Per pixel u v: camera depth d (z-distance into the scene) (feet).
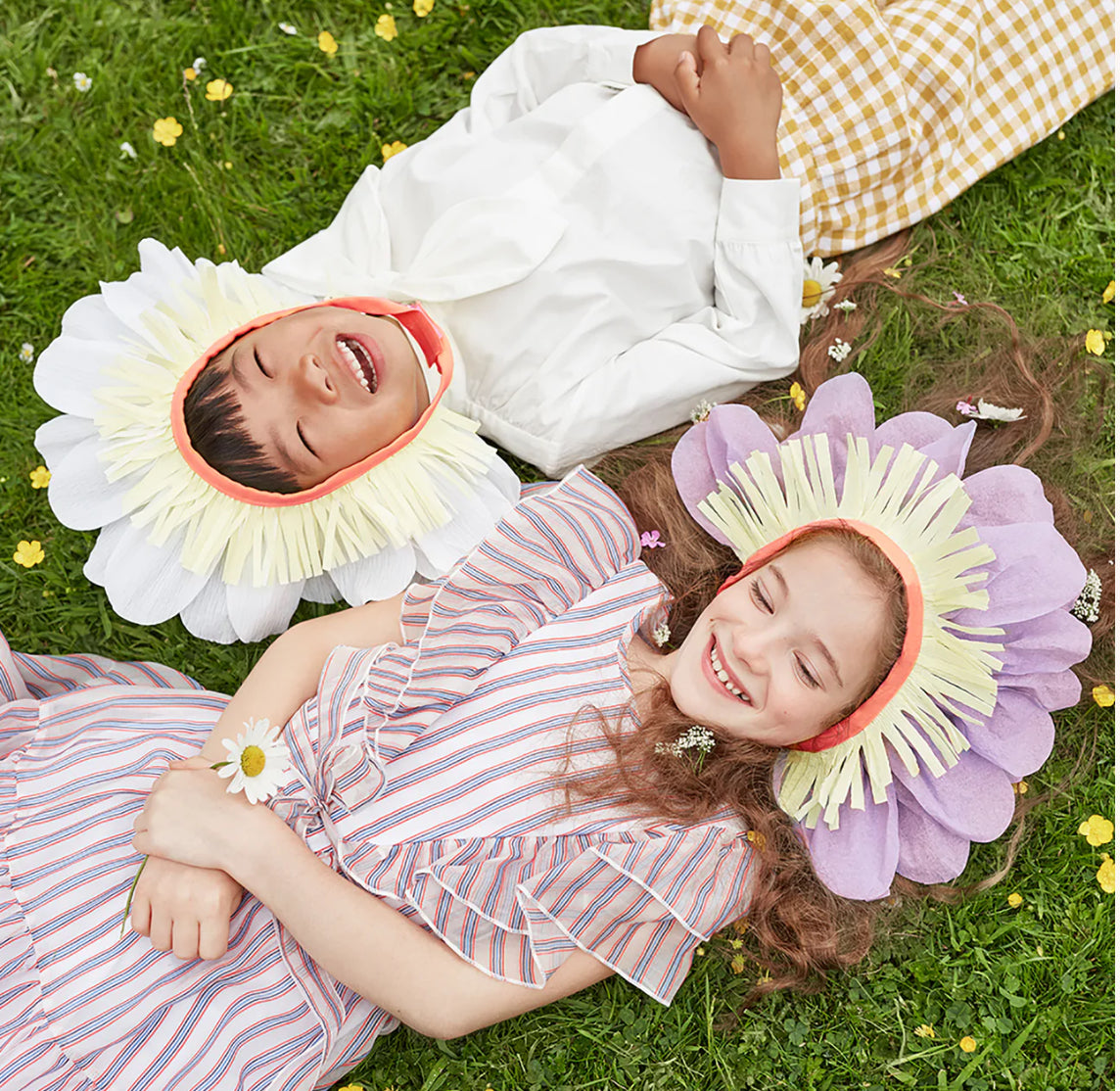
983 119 6.31
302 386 5.11
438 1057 5.57
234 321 5.54
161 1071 4.57
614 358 5.85
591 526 5.41
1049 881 5.77
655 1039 5.61
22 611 6.03
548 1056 5.58
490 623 5.13
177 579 5.51
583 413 5.73
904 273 6.47
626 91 5.72
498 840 4.75
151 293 5.72
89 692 5.16
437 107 6.73
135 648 6.06
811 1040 5.63
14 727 5.03
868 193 6.21
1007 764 5.05
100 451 5.40
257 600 5.55
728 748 5.00
